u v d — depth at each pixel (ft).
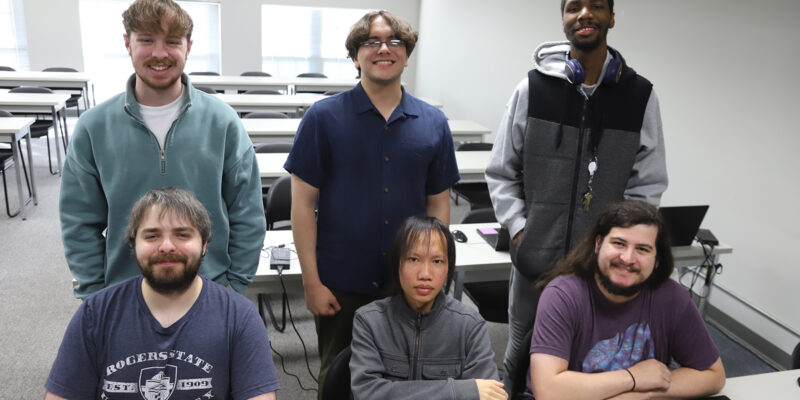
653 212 4.79
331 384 4.89
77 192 4.91
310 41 30.55
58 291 10.66
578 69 5.38
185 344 4.14
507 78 19.44
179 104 4.96
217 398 4.23
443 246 4.83
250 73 26.23
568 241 5.75
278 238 8.12
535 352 4.87
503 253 7.95
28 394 7.61
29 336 9.05
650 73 12.10
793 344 9.09
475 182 13.10
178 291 4.12
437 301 4.96
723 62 10.18
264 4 29.22
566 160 5.65
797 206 8.91
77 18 27.27
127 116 4.81
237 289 5.32
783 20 8.95
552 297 4.98
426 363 4.83
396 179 5.52
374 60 5.20
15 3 26.43
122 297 4.18
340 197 5.56
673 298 4.98
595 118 5.57
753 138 9.65
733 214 10.17
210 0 28.55
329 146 5.47
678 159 11.50
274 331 9.51
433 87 28.27
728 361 9.43
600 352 4.95
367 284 5.71
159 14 4.48
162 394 4.09
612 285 4.75
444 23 26.14
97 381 4.12
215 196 5.08
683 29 11.09
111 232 4.91
